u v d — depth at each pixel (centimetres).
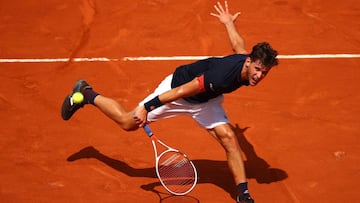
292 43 4091
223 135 2531
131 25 4303
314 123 3219
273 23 4344
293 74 3709
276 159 2930
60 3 4603
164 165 2797
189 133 3139
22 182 2758
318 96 3488
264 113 3309
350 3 4631
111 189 2723
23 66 3816
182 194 2541
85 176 2811
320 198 2664
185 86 2378
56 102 3425
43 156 2945
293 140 3072
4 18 4431
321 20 4391
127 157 2952
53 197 2662
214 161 2927
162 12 4469
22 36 4203
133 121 2597
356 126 3186
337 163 2889
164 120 3244
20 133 3123
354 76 3697
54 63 3853
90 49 4028
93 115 3291
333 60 3881
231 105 3384
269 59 2267
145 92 3528
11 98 3450
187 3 4581
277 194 2691
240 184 2502
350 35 4203
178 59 3894
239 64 2341
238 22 4350
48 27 4306
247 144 3045
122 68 3794
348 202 2634
